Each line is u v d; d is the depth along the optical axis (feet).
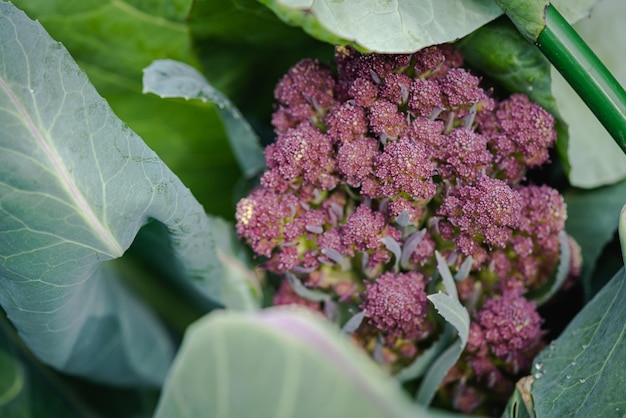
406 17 1.20
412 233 1.22
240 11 1.36
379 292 1.20
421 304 1.21
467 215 1.17
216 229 1.41
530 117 1.24
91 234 1.13
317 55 1.45
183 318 1.62
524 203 1.24
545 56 1.22
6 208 1.08
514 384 1.30
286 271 1.25
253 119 1.62
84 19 1.47
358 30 1.18
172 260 1.39
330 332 0.88
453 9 1.23
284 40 1.43
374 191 1.18
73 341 1.38
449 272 1.19
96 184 1.11
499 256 1.24
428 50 1.22
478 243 1.20
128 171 1.14
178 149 1.65
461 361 1.30
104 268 1.49
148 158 1.16
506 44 1.26
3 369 1.49
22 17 1.09
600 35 1.46
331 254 1.21
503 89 1.34
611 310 1.19
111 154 1.12
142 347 1.57
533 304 1.28
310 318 0.89
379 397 0.84
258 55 1.49
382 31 1.19
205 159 1.68
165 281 1.57
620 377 1.12
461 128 1.20
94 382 1.59
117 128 1.13
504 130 1.24
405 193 1.17
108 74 1.55
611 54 1.46
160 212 1.20
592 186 1.44
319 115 1.27
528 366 1.29
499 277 1.27
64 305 1.22
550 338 1.46
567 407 1.16
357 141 1.19
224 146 1.66
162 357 1.61
